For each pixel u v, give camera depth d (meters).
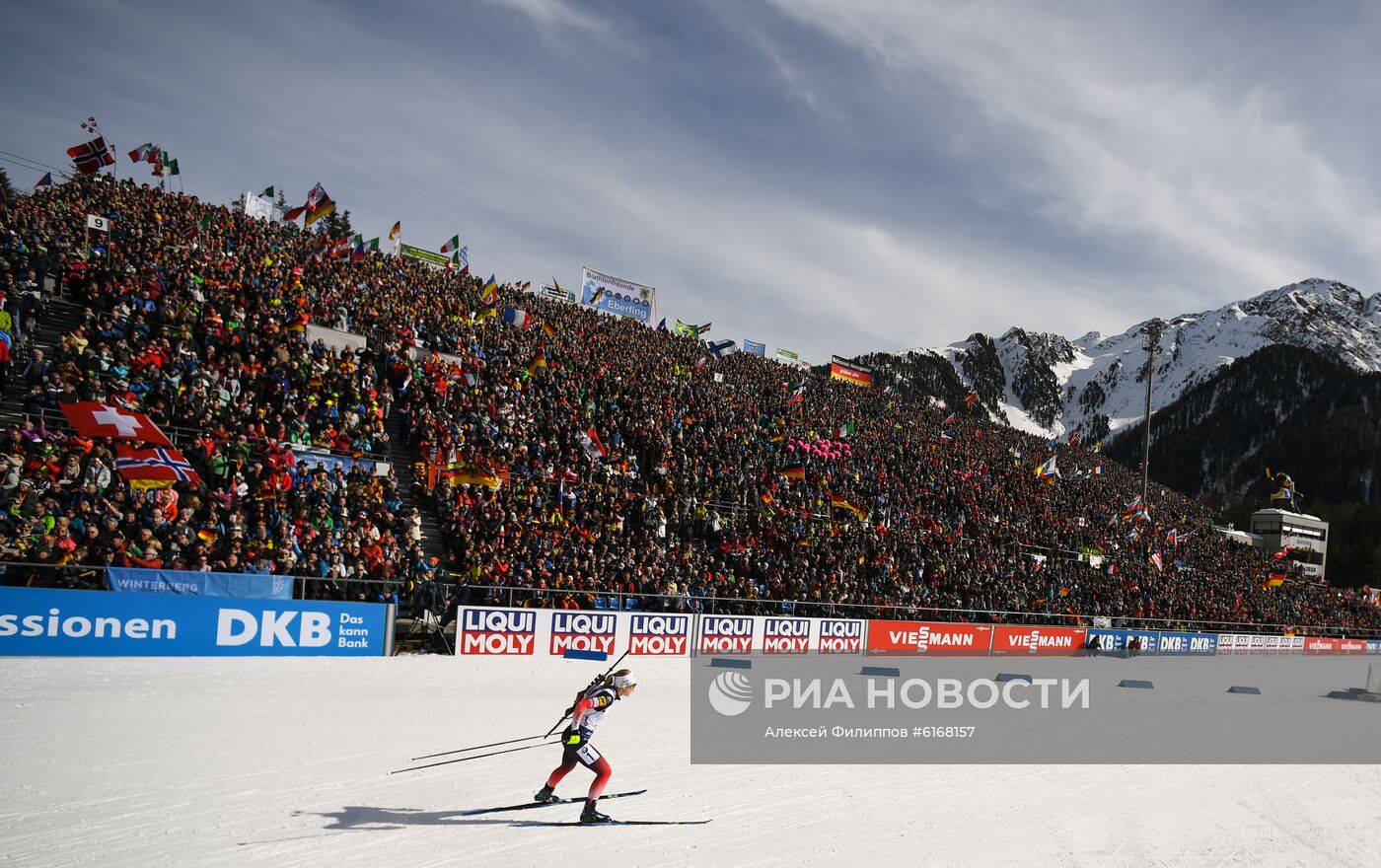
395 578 17.95
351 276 30.22
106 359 17.23
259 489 17.23
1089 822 9.73
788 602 24.52
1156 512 55.31
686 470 27.28
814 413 41.47
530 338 32.59
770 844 8.16
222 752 9.77
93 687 12.10
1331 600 54.88
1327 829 10.38
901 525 33.72
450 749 10.80
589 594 20.48
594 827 8.35
